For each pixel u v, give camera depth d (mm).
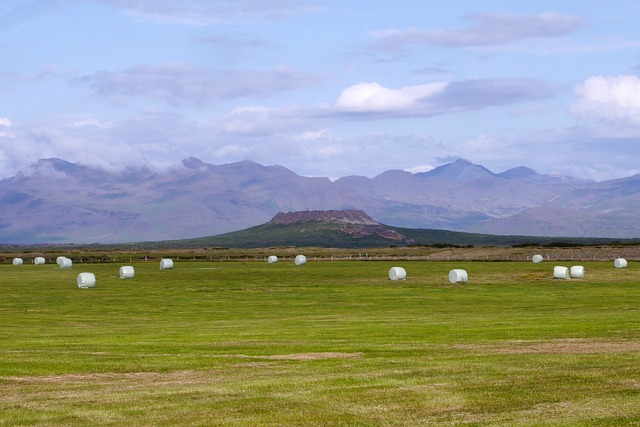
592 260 147375
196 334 42062
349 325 46438
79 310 62156
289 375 26953
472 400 22406
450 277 90312
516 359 29453
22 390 24859
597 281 90125
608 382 24609
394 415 20844
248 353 33031
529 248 189625
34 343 38281
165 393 23984
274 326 46844
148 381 26391
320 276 107000
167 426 20109
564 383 24547
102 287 88938
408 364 28812
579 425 19484
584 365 27734
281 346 35375
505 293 74875
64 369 29062
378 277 103562
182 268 134375
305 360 30609
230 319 53500
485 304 63531
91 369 29047
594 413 20625
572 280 92062
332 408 21688
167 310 61625
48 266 151500
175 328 46781
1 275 117000
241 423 20281
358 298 71375
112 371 28641
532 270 112562
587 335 37875
